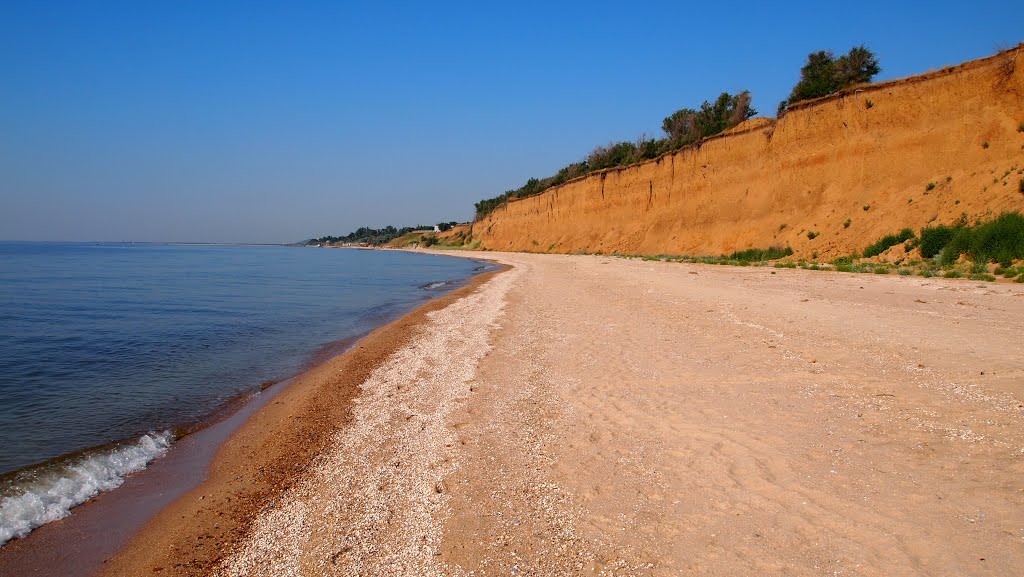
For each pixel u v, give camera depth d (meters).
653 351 11.10
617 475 5.85
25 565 5.16
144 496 6.54
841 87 39.41
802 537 4.41
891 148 31.89
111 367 13.01
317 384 11.11
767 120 44.75
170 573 4.93
